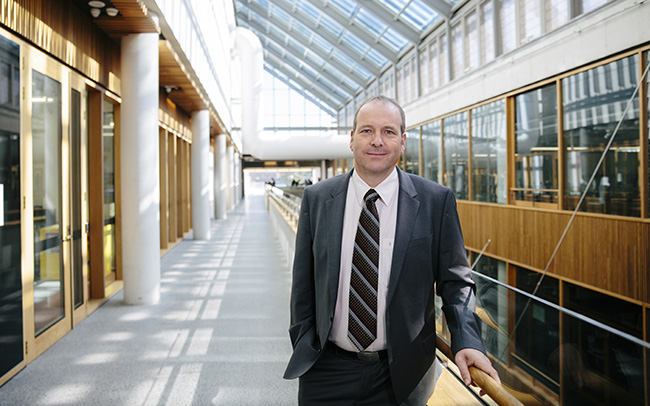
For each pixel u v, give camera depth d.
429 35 12.98
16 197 3.26
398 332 1.32
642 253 5.63
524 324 2.10
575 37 6.88
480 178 10.08
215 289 6.08
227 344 4.00
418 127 13.95
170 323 4.58
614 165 6.20
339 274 1.40
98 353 3.76
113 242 6.14
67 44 4.16
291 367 1.43
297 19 17.00
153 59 5.19
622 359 1.53
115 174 6.16
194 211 11.25
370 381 1.38
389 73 16.95
